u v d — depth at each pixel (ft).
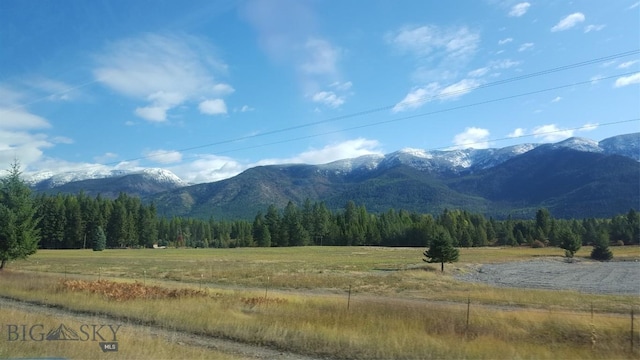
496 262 279.69
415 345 49.16
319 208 587.68
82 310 70.03
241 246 542.16
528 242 534.37
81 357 37.17
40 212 452.76
